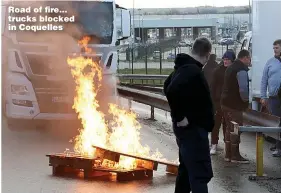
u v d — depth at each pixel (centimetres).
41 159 970
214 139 1034
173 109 638
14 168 895
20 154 1016
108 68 1284
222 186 782
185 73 629
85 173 825
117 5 1364
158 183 793
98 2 1274
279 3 1251
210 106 639
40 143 1136
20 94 1246
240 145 1145
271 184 795
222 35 5612
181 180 676
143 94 1548
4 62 1286
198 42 646
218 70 1024
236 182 805
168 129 1385
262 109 1199
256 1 1273
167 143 1162
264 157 1010
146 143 1152
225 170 888
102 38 1274
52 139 1184
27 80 1240
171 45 4138
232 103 939
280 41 1057
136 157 810
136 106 1973
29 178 825
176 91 627
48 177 832
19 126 1327
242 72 926
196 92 629
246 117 1070
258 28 1270
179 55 648
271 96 1058
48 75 1241
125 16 1347
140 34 5788
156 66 3769
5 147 1086
